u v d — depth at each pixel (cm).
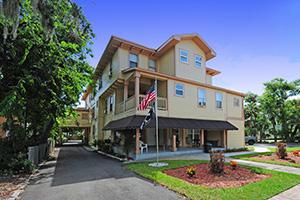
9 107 742
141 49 1711
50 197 520
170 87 1490
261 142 3328
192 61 1809
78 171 870
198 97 1662
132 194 532
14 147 938
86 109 3119
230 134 1844
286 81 3173
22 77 918
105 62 1955
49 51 1002
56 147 2653
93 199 499
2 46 892
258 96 3509
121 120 1451
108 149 1655
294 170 812
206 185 592
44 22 812
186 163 962
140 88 1902
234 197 476
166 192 546
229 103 1925
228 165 908
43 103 1081
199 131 1819
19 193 554
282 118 3111
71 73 1038
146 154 1223
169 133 1587
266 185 572
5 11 686
